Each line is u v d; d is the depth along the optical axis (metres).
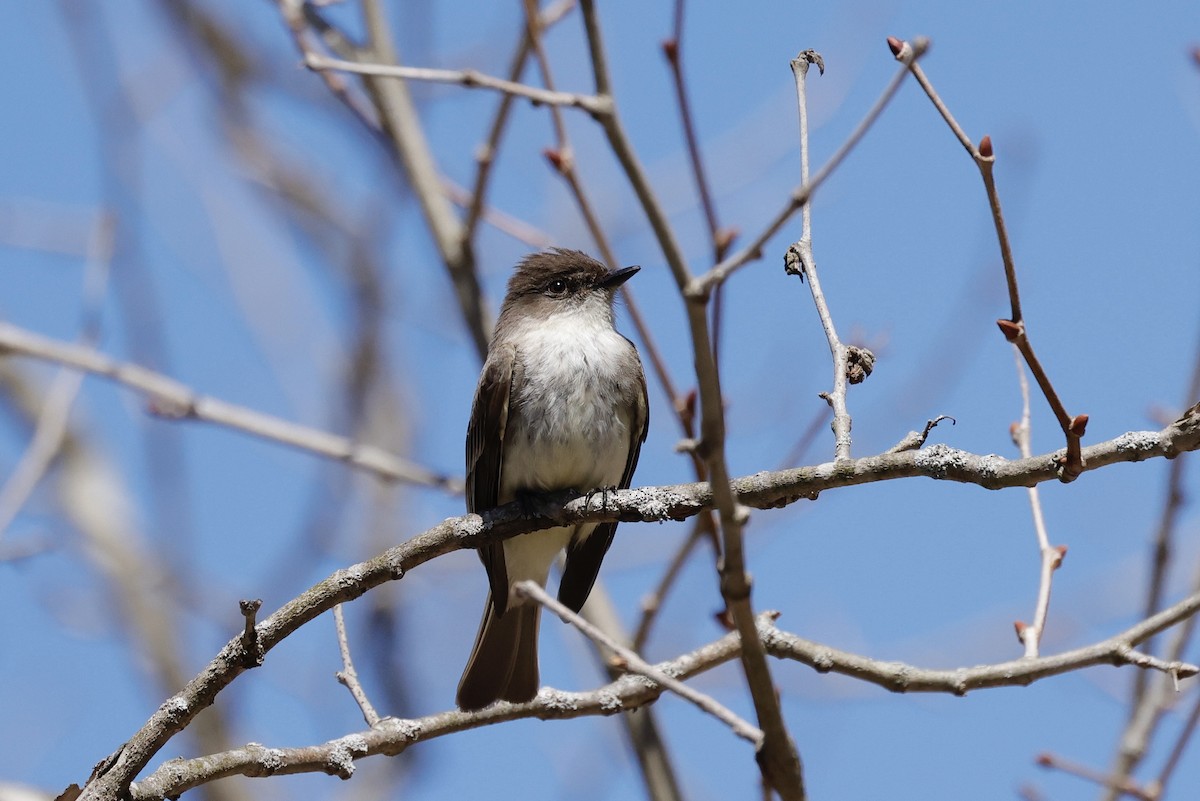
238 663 7.56
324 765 7.89
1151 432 6.82
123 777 7.38
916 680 7.79
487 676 9.18
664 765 10.69
